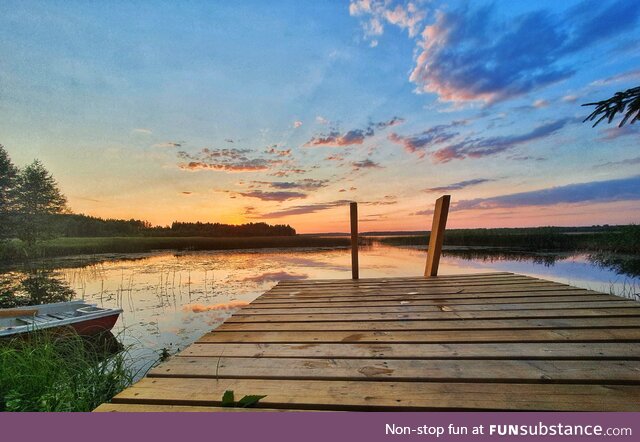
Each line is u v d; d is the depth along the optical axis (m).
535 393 1.10
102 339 4.31
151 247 26.45
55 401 1.95
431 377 1.25
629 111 4.80
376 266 11.51
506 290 3.00
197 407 1.09
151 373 1.35
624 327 1.81
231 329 2.03
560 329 1.80
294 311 2.51
